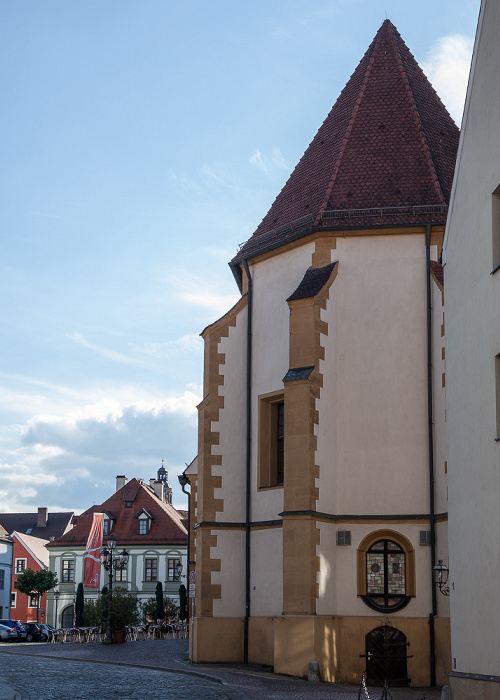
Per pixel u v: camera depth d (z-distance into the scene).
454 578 18.94
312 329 24.62
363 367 25.28
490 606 16.75
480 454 17.55
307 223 26.66
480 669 17.19
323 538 23.78
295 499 23.59
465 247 18.95
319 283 25.27
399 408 24.91
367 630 23.55
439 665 23.08
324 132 29.48
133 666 25.73
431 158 26.91
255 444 27.25
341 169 27.27
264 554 26.05
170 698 17.66
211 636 25.78
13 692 18.44
